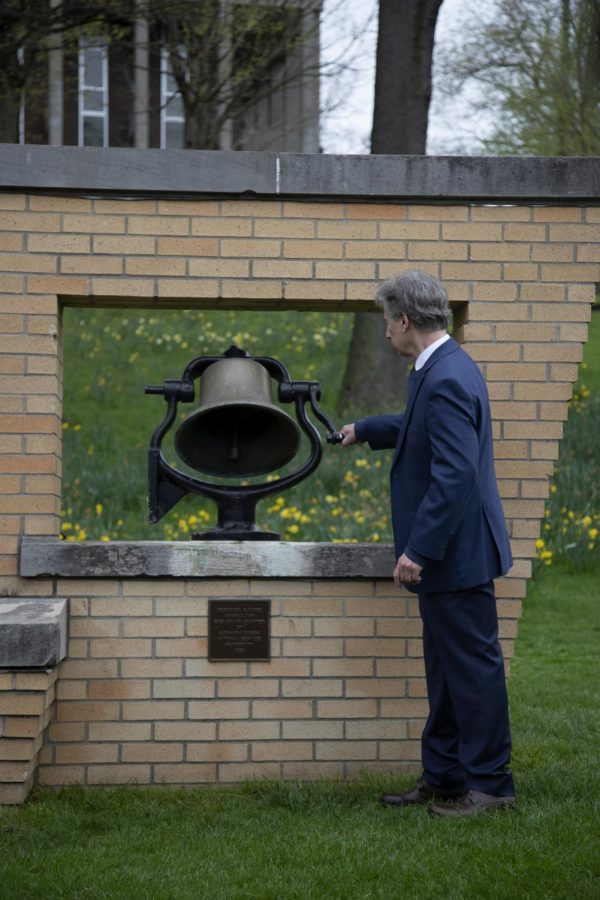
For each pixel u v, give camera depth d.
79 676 4.29
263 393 4.48
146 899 3.05
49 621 3.80
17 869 3.29
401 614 4.38
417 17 12.46
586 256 4.45
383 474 10.38
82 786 4.26
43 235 4.31
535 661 7.03
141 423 12.88
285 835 3.63
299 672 4.36
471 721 3.76
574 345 4.44
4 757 3.84
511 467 4.42
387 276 4.41
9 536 4.27
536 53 14.98
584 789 4.08
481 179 4.39
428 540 3.58
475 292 4.43
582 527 9.55
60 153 4.27
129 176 4.29
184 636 4.32
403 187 4.37
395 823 3.72
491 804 3.75
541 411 4.43
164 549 4.27
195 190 4.31
